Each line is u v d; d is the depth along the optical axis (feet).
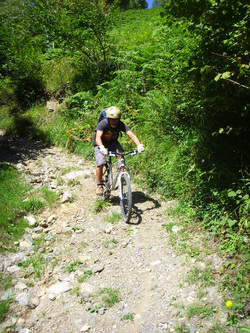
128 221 14.06
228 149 13.85
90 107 26.08
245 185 11.64
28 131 28.25
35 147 25.26
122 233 13.55
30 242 13.14
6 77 32.04
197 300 9.25
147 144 19.03
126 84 24.29
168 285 10.15
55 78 33.12
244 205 11.12
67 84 32.12
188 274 10.36
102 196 16.17
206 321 8.50
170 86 19.92
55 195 16.87
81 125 24.77
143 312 9.29
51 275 11.31
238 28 10.70
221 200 12.09
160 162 17.43
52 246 13.00
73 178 19.13
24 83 33.24
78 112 26.91
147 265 11.34
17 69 30.94
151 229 13.50
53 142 25.58
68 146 23.88
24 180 18.76
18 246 12.88
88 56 29.50
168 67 20.43
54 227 14.42
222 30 11.31
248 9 10.03
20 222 14.40
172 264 11.08
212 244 11.40
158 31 27.17
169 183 15.85
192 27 11.58
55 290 10.49
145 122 20.08
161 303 9.48
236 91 11.52
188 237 12.23
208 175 13.43
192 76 13.26
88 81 30.04
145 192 16.71
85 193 17.35
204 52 11.92
